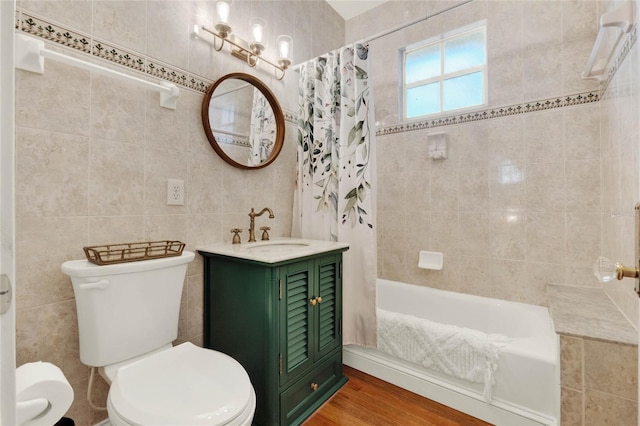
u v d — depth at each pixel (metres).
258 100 1.86
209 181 1.61
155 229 1.39
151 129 1.37
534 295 1.89
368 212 1.74
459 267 2.14
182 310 1.49
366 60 1.77
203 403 0.86
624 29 1.09
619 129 1.34
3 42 0.34
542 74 1.85
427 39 2.27
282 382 1.31
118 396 0.88
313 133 1.99
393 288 2.34
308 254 1.41
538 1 1.86
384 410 1.48
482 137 2.05
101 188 1.22
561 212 1.81
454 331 1.51
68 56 1.05
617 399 1.03
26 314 1.05
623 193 1.28
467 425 1.37
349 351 1.86
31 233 1.06
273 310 1.27
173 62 1.45
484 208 2.05
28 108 1.04
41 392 0.75
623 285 1.31
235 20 1.75
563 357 1.12
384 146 2.46
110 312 1.06
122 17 1.28
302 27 2.23
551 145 1.83
